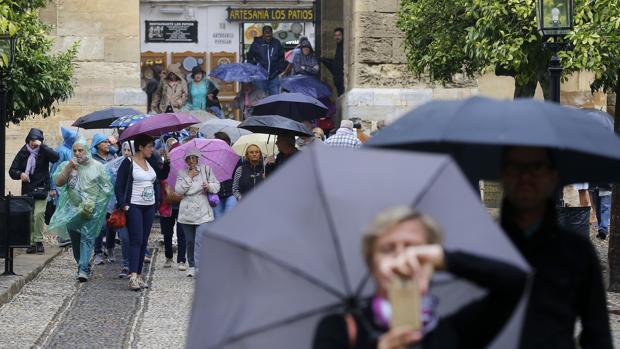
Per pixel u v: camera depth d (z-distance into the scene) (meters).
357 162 6.57
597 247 30.45
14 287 21.75
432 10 31.20
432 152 8.57
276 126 24.78
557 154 8.45
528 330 7.53
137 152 23.39
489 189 36.91
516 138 7.51
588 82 41.25
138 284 22.70
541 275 7.64
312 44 47.91
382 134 8.15
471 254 6.20
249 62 47.31
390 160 6.58
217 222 6.63
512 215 7.94
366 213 6.31
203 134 36.84
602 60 23.98
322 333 6.09
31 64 30.12
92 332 17.86
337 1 47.88
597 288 7.72
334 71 46.34
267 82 47.41
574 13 23.64
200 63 47.41
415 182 6.43
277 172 6.69
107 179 23.86
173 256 28.94
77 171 23.73
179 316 19.50
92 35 42.16
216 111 46.97
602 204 32.16
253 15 47.56
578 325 15.56
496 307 6.39
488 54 26.75
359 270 6.20
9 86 29.62
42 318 19.19
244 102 47.53
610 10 23.09
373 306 6.09
